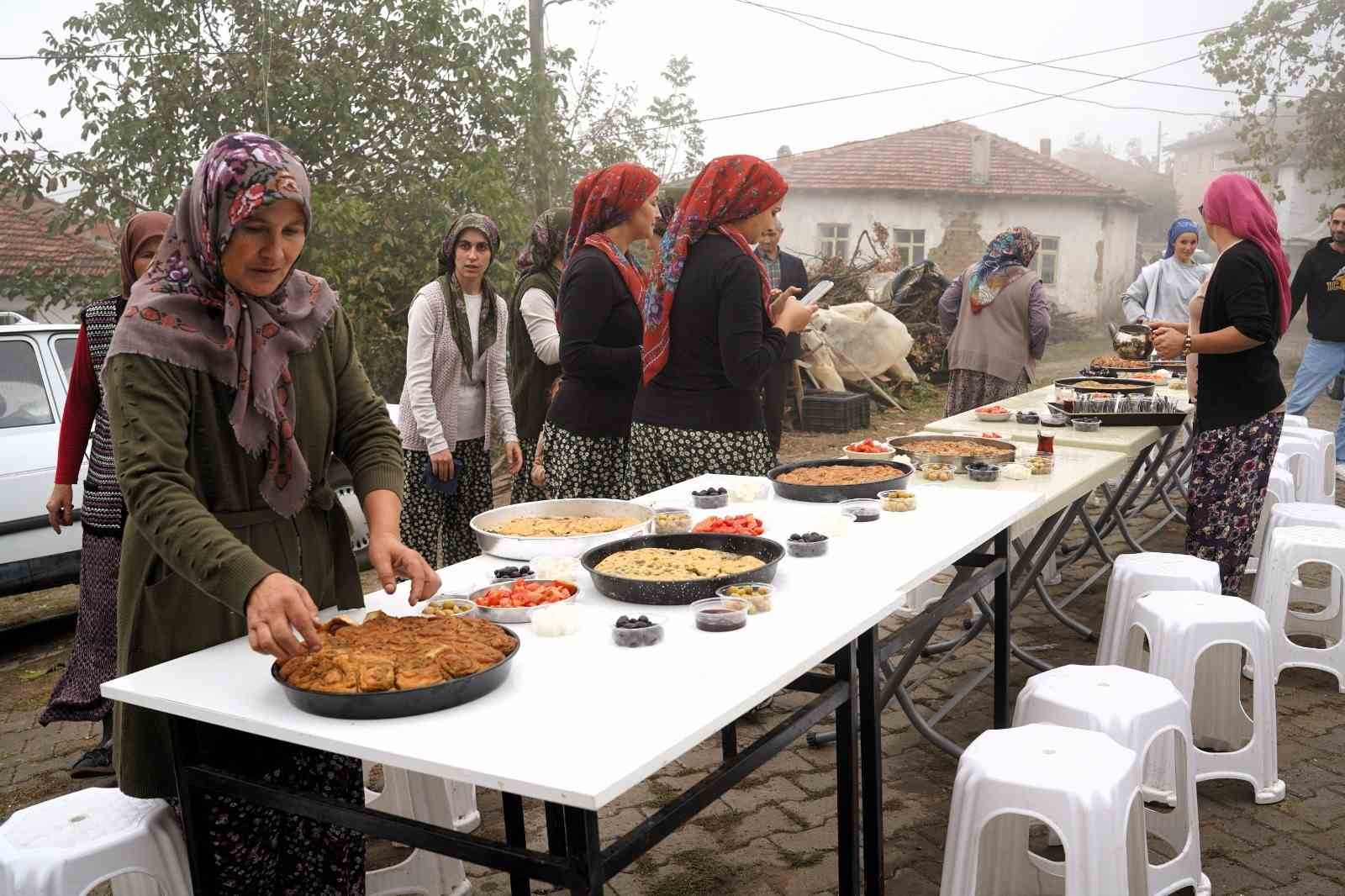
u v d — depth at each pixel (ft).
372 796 10.19
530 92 33.63
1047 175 79.20
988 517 9.80
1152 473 18.53
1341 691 13.48
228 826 6.54
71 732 13.78
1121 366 21.25
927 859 9.81
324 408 6.98
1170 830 9.83
